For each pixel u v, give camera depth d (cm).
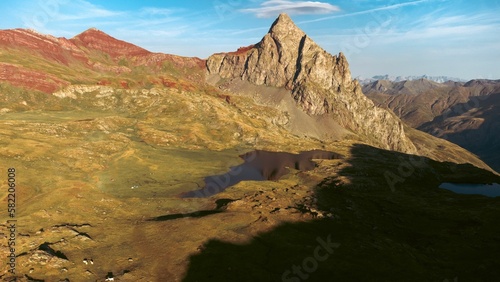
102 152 16600
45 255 6406
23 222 8038
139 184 13362
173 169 16325
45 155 13850
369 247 8312
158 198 11731
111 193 11844
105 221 8981
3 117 19475
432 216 12112
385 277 6750
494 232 10238
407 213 12456
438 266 7756
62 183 11350
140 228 8612
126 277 6197
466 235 10112
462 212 12225
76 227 8206
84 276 6062
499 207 12606
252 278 6397
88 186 11500
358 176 18138
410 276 6881
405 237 10050
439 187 18662
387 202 13838
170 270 6550
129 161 16300
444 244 9438
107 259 6831
